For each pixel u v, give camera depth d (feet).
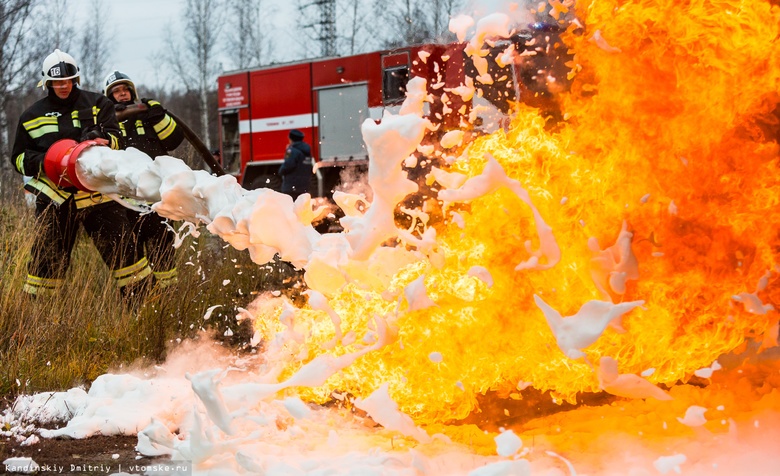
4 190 26.94
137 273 19.84
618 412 11.81
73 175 15.08
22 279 18.61
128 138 23.09
